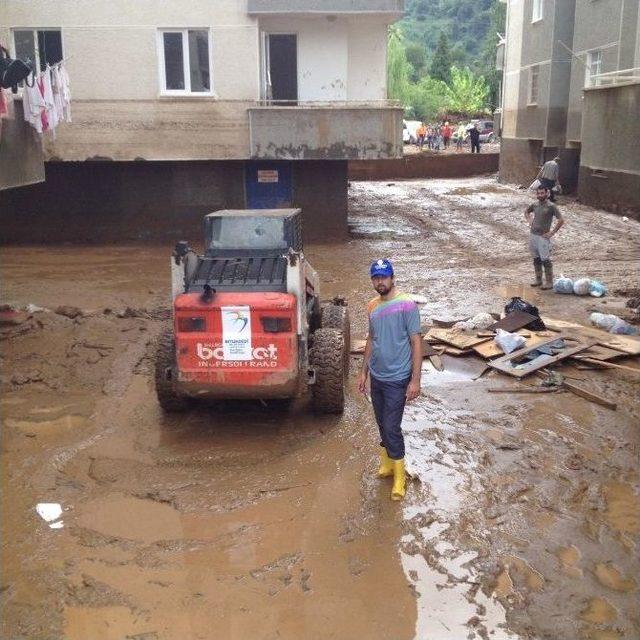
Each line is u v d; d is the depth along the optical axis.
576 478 6.41
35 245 19.39
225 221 8.01
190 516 5.94
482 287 13.76
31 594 4.99
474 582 5.03
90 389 8.80
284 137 18.06
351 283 14.57
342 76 19.14
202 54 18.00
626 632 4.53
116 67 17.78
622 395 8.19
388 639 4.52
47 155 18.03
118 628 4.66
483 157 39.25
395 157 18.16
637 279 14.08
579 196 25.98
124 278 15.21
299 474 6.59
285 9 17.61
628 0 21.45
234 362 6.97
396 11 17.86
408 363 6.03
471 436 7.26
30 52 17.77
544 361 8.97
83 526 5.82
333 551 5.42
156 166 19.33
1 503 6.19
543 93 28.64
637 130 16.48
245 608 4.83
